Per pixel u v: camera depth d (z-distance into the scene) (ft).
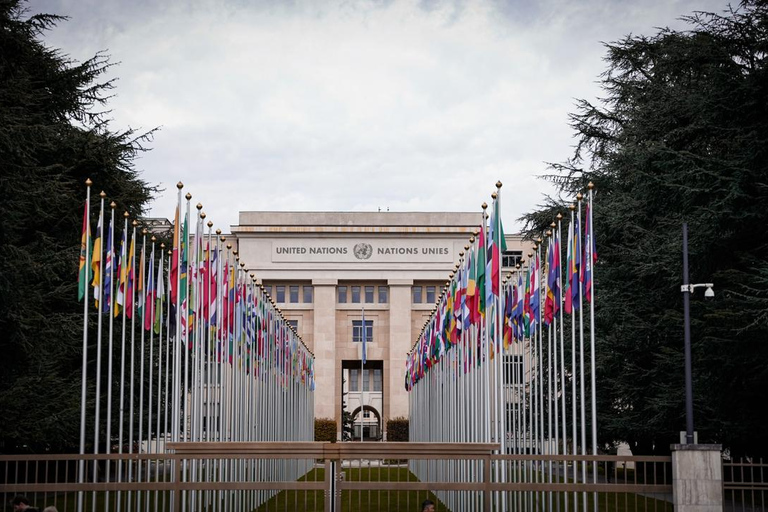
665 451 142.31
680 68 112.37
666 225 121.19
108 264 86.38
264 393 138.72
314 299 317.63
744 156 93.04
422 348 175.83
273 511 103.65
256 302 127.34
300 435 195.31
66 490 66.13
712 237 95.76
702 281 100.53
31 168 108.27
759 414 98.07
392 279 318.86
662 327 121.19
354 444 67.46
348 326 320.70
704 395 105.19
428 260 320.29
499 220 88.94
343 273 319.06
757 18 99.76
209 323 97.35
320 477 192.34
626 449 224.74
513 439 117.91
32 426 111.04
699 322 92.89
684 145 111.75
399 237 321.73
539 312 94.63
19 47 113.09
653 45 147.95
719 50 100.63
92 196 137.80
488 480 67.15
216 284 99.45
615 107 157.48
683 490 65.26
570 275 83.82
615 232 140.36
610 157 148.97
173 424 89.76
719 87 96.99
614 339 129.80
